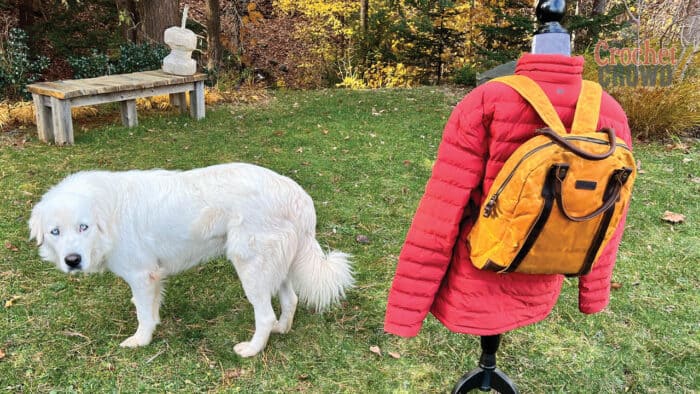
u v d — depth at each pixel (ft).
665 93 21.95
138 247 8.74
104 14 36.91
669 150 20.76
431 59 39.60
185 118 24.17
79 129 22.00
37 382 8.69
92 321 10.31
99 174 8.75
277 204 8.79
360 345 9.97
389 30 40.45
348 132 22.74
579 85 5.66
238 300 11.21
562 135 5.16
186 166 18.22
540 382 9.18
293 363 9.41
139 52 27.48
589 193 4.98
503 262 5.35
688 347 10.13
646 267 12.85
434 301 6.59
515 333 10.39
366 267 12.69
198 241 8.88
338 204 15.90
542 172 4.95
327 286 9.13
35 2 35.37
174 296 11.26
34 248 12.78
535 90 5.48
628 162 5.13
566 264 5.33
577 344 10.15
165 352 9.53
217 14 34.91
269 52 51.03
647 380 9.30
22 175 16.83
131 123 22.22
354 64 44.32
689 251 13.60
